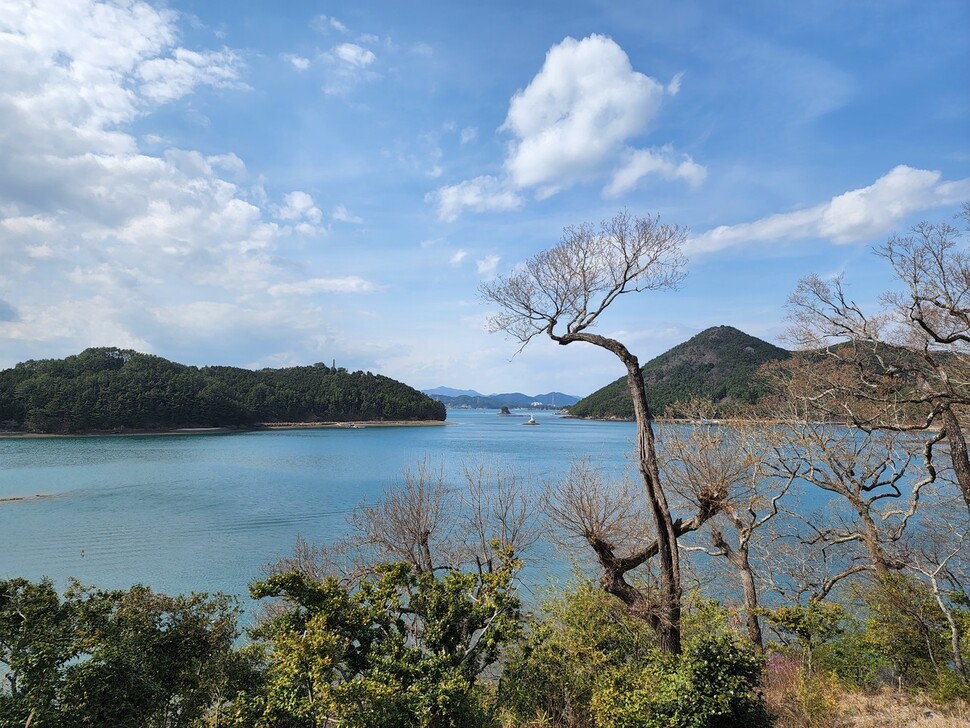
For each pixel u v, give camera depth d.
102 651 8.97
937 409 15.25
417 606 11.40
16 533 38.34
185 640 10.29
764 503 17.16
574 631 13.33
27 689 8.43
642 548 14.68
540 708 11.09
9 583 9.52
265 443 120.25
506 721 10.38
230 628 11.21
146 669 9.23
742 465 15.04
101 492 55.47
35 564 31.27
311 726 8.61
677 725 8.84
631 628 13.95
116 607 10.36
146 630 10.01
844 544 24.02
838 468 18.11
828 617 14.37
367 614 10.33
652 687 9.78
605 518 14.37
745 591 16.48
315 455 94.12
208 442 119.88
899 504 30.31
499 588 11.64
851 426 17.52
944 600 15.59
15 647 8.82
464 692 9.02
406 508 19.42
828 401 18.22
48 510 46.38
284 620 10.16
